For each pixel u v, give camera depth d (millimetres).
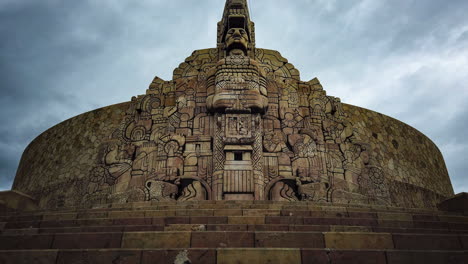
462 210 9031
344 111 16172
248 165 11266
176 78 14484
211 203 7797
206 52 15078
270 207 7430
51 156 16891
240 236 4848
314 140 12906
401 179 16219
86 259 4199
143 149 12836
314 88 14516
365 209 7469
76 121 17141
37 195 15953
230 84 12500
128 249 4266
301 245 4758
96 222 5848
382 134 16969
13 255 4230
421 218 6617
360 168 13484
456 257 4121
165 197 11406
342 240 4773
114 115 16328
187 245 4781
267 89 13703
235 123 11914
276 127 12984
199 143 12328
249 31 14703
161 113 13656
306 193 11688
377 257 4164
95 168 13367
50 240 4898
